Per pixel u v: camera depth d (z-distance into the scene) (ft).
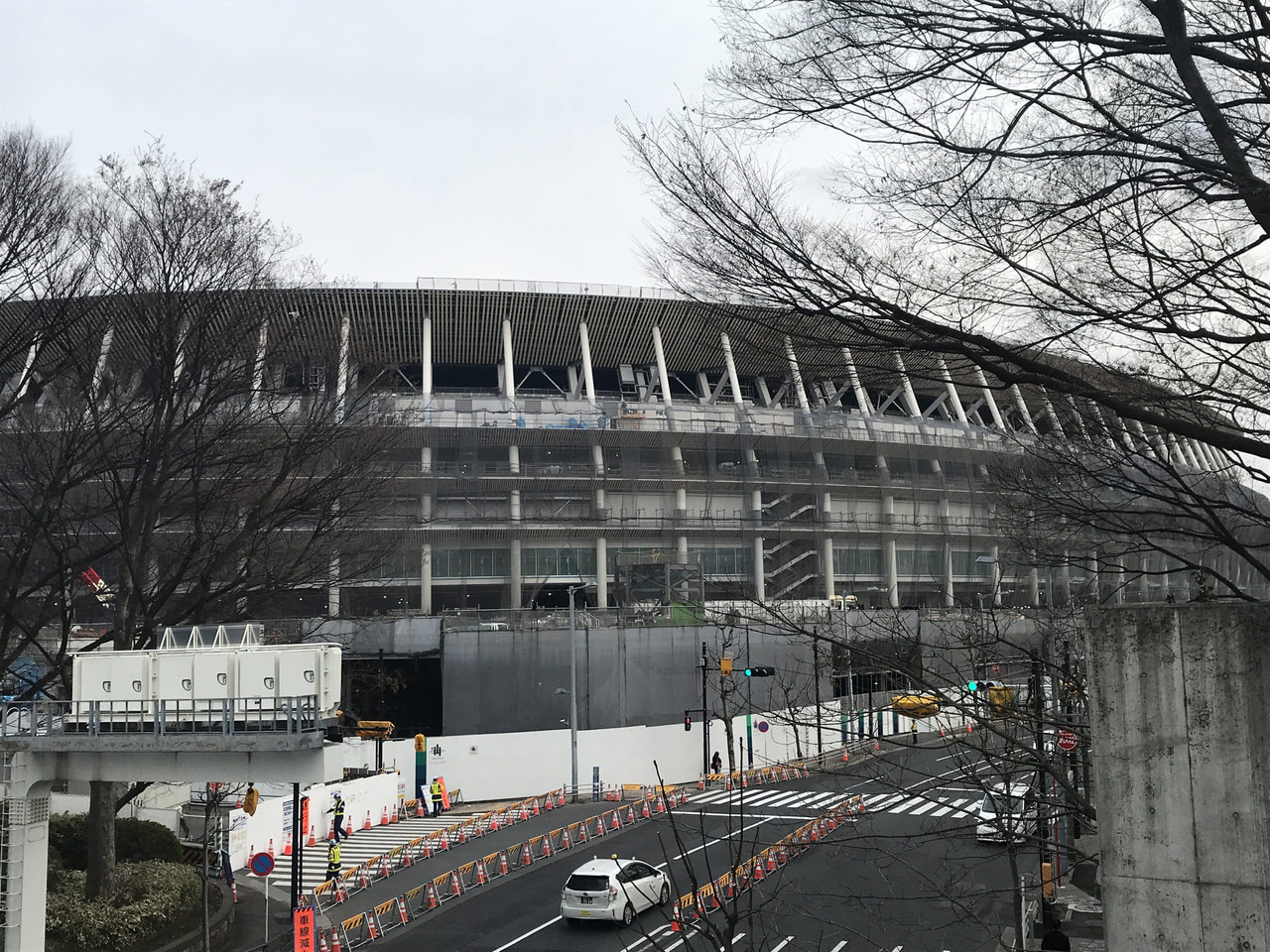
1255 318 23.00
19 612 84.99
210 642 55.42
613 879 72.79
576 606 204.85
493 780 140.87
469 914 77.97
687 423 204.23
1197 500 30.04
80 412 73.82
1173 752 20.07
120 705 50.75
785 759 160.04
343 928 71.56
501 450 201.46
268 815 100.94
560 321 209.05
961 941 62.75
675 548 203.82
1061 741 40.45
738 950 62.39
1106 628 20.83
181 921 71.87
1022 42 22.18
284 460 79.71
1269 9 21.43
